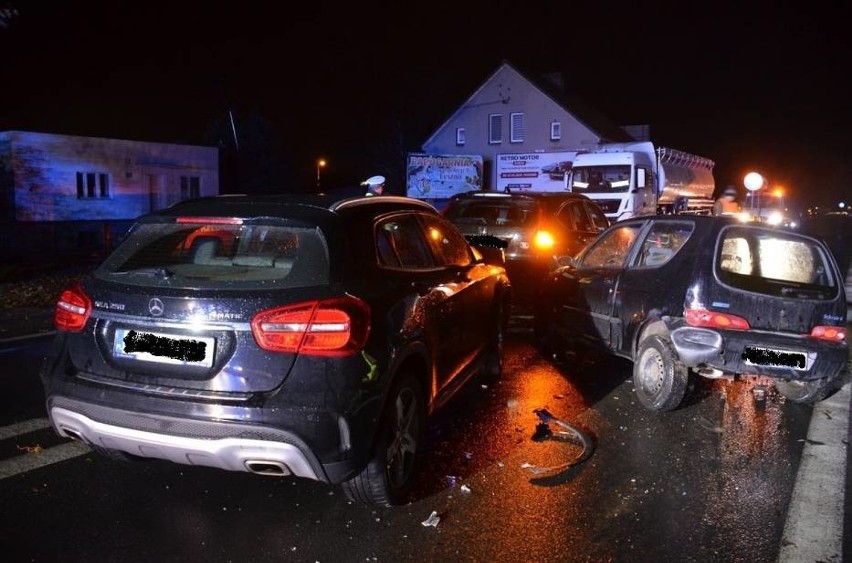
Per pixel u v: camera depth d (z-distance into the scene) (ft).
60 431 12.73
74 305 12.54
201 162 92.89
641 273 20.86
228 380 11.30
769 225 19.77
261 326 11.29
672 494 14.32
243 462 11.35
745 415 19.53
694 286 18.78
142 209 86.74
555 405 20.08
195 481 14.44
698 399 20.97
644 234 21.70
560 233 34.60
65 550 11.68
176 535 12.29
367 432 11.76
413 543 12.18
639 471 15.46
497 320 20.79
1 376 21.74
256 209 13.14
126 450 12.25
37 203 76.13
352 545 12.09
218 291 11.60
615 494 14.26
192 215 13.23
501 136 136.15
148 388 11.60
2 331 28.60
